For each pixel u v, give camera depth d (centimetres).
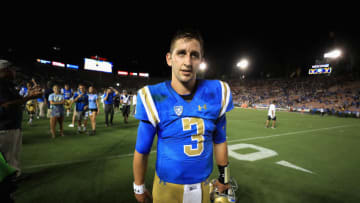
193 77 98
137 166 104
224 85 113
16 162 264
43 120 845
